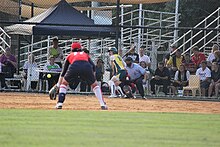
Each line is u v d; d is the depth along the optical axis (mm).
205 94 47719
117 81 44969
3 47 59688
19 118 25828
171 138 20672
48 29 47938
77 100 39469
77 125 23547
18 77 50000
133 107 35219
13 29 50250
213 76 47438
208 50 67500
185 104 39844
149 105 37562
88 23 48781
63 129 22188
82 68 31922
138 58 49344
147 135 21203
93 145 18375
